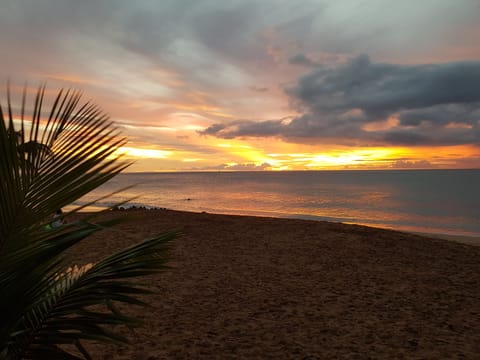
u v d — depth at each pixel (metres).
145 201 48.06
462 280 6.86
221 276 6.95
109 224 1.70
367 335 4.30
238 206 40.31
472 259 8.76
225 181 137.38
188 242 10.19
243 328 4.49
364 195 56.56
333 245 10.07
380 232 12.31
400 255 9.03
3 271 1.52
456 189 69.12
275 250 9.39
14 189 1.37
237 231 12.09
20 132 1.39
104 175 1.43
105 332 1.75
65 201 1.46
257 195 59.66
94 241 9.88
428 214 32.69
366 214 32.41
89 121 1.42
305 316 4.93
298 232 12.01
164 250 2.07
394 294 5.95
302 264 8.00
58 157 1.41
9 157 1.35
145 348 3.87
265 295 5.84
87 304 1.74
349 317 4.89
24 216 1.43
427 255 9.09
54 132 1.40
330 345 4.02
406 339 4.19
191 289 6.10
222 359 3.66
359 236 11.46
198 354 3.75
